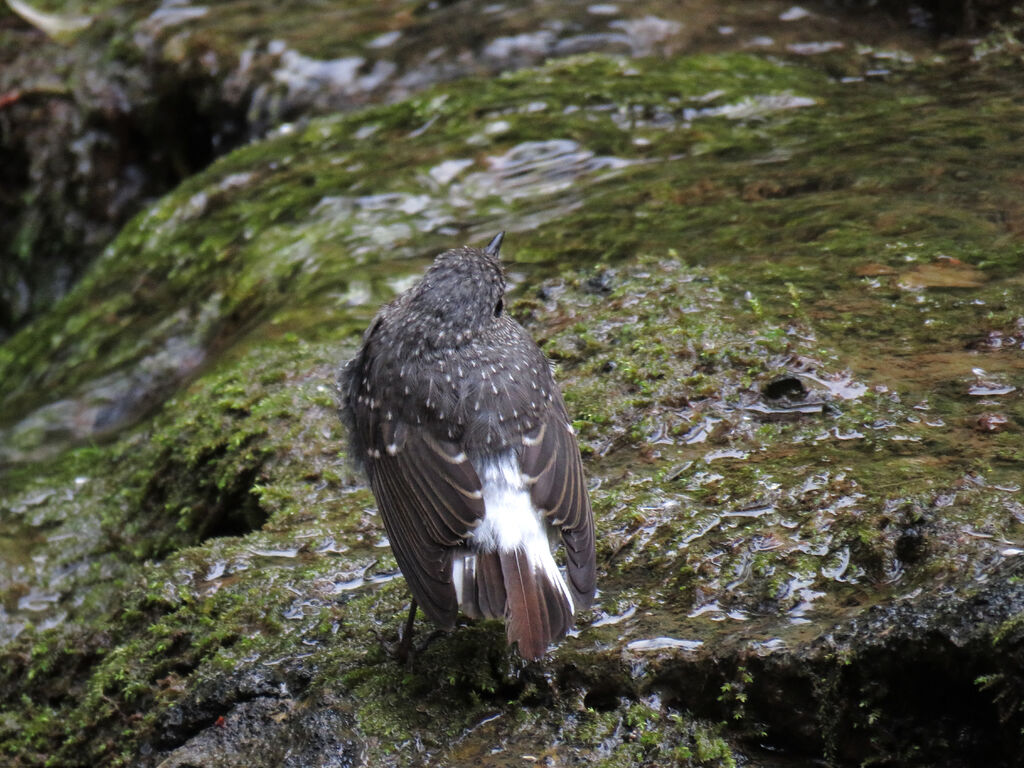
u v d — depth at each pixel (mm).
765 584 7289
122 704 8875
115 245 17641
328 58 20812
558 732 6910
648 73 18141
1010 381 8969
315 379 11500
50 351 16516
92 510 12117
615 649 7070
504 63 19984
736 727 6730
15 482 13039
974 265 11031
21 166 22562
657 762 6637
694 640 6980
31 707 10320
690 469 8688
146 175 22453
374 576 8625
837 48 18469
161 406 13797
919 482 7688
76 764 9055
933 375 9211
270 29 22141
